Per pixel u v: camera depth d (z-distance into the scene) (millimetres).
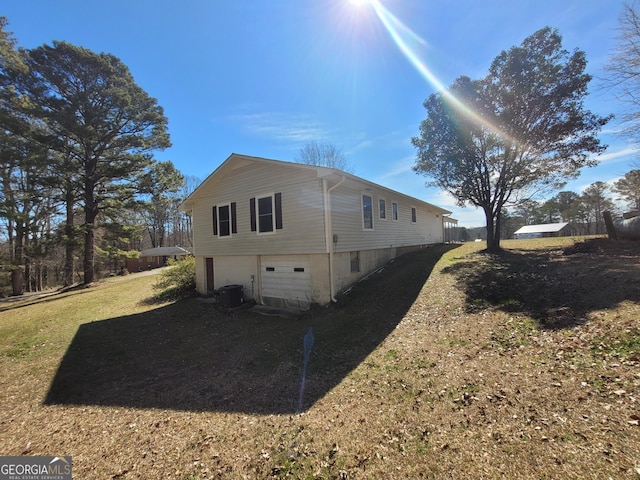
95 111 17734
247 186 11500
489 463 2578
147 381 5336
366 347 5957
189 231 51938
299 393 4434
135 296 14312
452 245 21953
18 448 3537
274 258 10953
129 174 19531
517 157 14164
